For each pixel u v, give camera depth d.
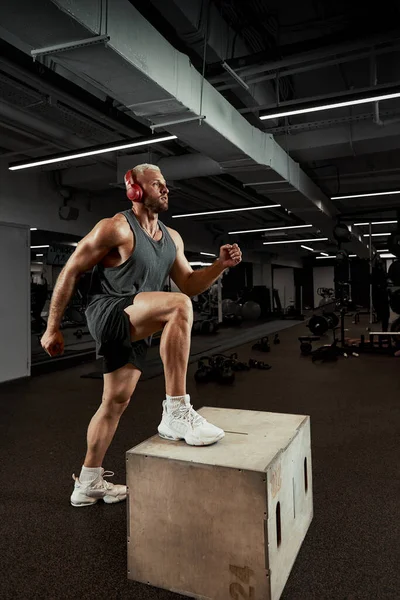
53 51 2.46
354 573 1.57
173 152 5.58
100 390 4.78
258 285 16.98
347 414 3.66
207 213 8.30
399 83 3.58
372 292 8.66
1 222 5.35
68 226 7.02
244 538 1.35
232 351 7.77
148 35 2.71
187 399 1.64
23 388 4.93
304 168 7.11
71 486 2.33
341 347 7.32
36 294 8.45
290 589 1.48
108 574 1.58
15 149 5.54
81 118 4.36
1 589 1.51
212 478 1.38
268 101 4.60
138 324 1.69
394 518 1.95
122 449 2.86
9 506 2.11
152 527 1.49
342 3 3.41
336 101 3.57
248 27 3.67
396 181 7.76
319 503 2.09
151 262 1.76
